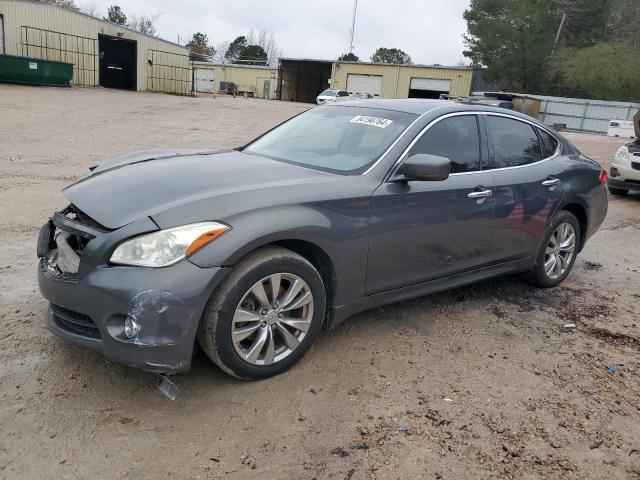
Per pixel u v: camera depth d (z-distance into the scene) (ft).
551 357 12.73
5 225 19.93
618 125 112.37
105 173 11.88
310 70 198.18
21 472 8.04
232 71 199.21
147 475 8.19
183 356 9.41
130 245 9.21
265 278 10.15
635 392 11.42
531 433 9.79
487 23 168.76
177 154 13.82
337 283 11.38
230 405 9.94
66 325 10.10
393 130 13.09
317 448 9.01
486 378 11.56
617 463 9.17
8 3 103.19
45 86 101.50
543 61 167.63
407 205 12.19
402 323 13.93
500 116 15.33
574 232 17.40
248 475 8.32
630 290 17.89
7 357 10.87
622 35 179.22
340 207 11.13
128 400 9.87
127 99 94.07
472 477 8.59
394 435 9.46
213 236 9.46
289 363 10.98
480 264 14.47
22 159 34.68
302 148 13.62
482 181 13.92
